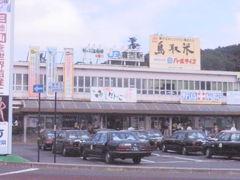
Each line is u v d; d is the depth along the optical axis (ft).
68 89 184.24
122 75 196.95
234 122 207.51
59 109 175.22
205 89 209.97
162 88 202.49
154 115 192.65
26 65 181.37
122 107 186.09
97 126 184.34
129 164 76.64
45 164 66.23
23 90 181.16
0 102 78.59
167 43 205.77
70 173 58.34
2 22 78.84
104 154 78.74
